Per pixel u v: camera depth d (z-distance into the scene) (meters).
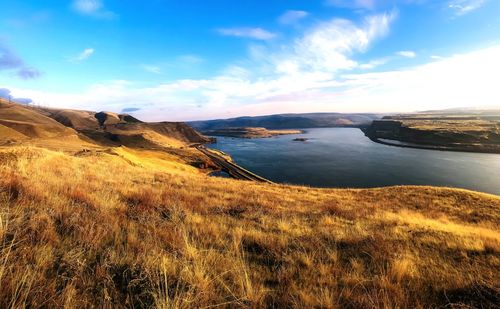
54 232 4.14
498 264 5.04
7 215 4.13
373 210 13.00
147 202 7.86
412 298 3.59
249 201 11.62
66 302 2.55
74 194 6.92
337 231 6.73
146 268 3.39
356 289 3.76
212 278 3.61
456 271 4.61
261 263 4.47
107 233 4.59
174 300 2.82
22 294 2.50
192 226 5.98
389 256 4.96
